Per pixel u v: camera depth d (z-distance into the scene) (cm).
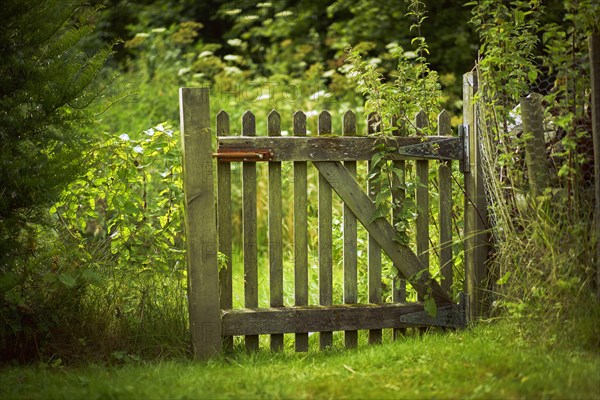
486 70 557
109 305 566
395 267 586
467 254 586
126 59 1375
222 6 1453
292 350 583
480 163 577
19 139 514
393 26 1288
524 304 512
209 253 541
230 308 562
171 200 594
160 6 1477
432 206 620
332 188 574
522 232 539
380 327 577
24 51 520
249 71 1219
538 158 526
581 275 511
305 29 1397
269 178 562
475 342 511
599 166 504
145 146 584
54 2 532
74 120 541
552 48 523
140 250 593
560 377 436
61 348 546
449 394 418
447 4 1277
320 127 570
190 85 1185
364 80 593
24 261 537
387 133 570
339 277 709
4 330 523
